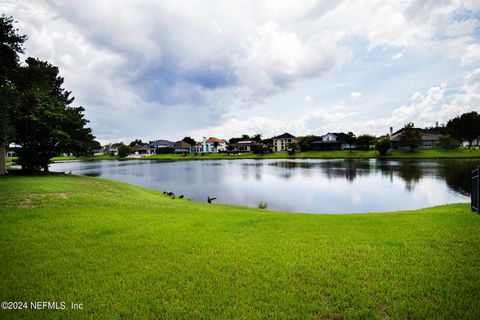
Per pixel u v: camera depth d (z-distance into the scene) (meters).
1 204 10.10
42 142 26.77
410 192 20.58
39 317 3.33
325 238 6.29
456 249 5.28
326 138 85.31
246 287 4.03
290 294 3.79
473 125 75.62
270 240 6.20
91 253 5.39
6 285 4.10
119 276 4.41
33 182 16.41
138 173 42.34
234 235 6.66
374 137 77.88
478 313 3.25
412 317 3.25
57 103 28.59
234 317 3.31
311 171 37.09
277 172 37.53
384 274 4.34
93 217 8.41
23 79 17.25
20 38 15.89
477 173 8.43
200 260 5.04
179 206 13.03
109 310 3.48
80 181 19.62
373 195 19.89
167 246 5.83
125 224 7.66
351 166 42.16
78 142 27.69
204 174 38.16
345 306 3.50
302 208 16.62
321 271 4.48
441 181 25.05
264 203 18.22
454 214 8.39
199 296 3.79
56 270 4.60
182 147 118.50
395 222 7.70
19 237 6.33
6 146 24.66
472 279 4.07
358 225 7.50
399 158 55.19
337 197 19.62
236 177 33.38
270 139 118.56
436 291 3.76
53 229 7.04
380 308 3.45
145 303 3.62
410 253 5.14
